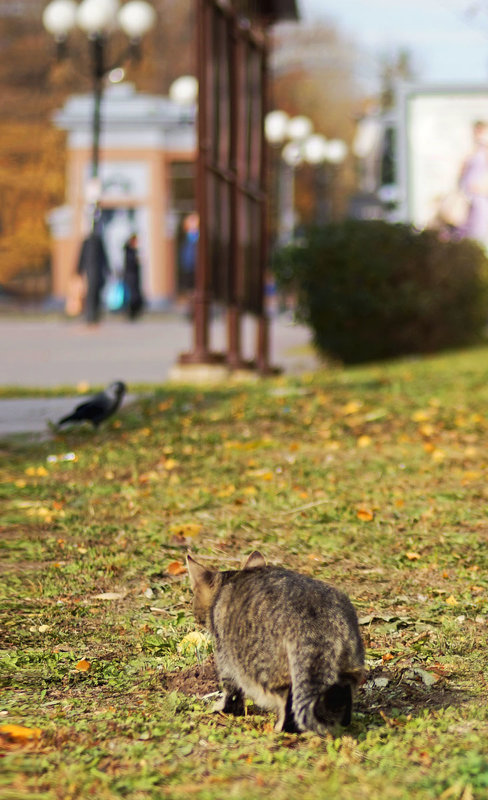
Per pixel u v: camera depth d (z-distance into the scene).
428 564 6.77
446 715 4.40
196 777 3.83
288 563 6.86
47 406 13.67
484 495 8.48
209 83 15.92
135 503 8.32
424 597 6.17
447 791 3.58
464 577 6.53
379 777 3.75
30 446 10.89
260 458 9.98
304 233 20.67
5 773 3.78
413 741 4.10
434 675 4.92
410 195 29.08
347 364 20.58
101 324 31.03
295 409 12.59
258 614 4.18
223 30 16.52
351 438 10.92
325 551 7.09
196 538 7.41
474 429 11.28
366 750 4.03
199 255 16.14
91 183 28.66
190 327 29.66
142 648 5.36
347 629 4.05
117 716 4.45
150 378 17.62
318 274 20.19
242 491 8.66
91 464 9.84
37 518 7.98
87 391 15.33
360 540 7.32
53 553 7.07
